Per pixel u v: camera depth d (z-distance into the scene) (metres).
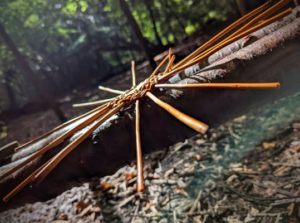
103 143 1.67
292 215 3.31
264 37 1.72
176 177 4.74
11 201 1.75
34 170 1.76
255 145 4.66
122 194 4.72
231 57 1.68
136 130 1.56
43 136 2.30
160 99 1.63
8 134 8.24
